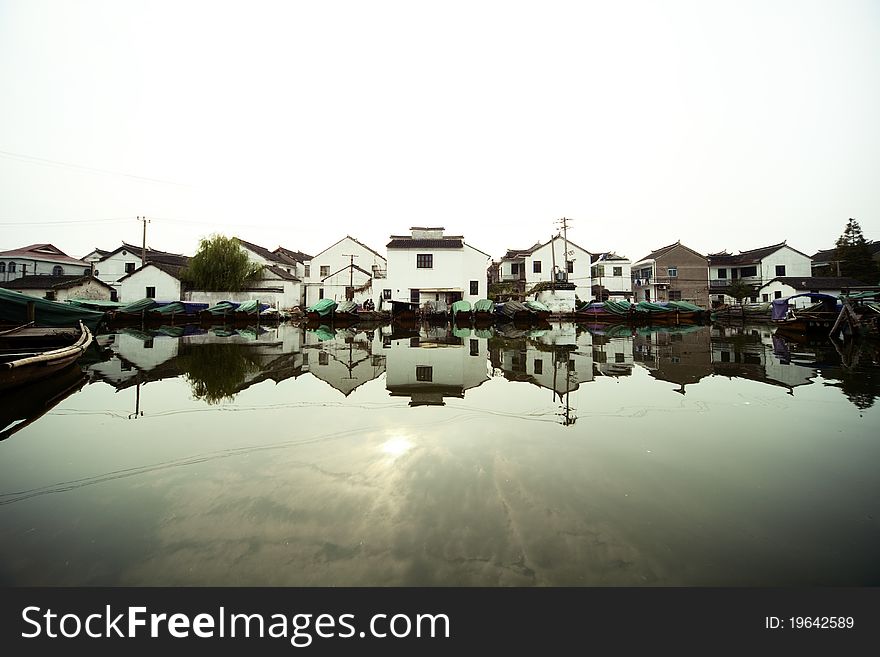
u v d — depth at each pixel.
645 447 3.65
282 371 8.18
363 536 2.28
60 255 39.06
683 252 41.09
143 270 29.61
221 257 30.94
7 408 5.24
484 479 2.99
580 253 38.31
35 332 9.84
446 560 2.08
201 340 15.47
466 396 5.82
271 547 2.20
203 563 2.09
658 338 15.91
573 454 3.47
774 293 35.59
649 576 1.96
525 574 1.98
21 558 2.13
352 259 37.97
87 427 4.39
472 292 33.44
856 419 4.54
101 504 2.67
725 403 5.30
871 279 36.59
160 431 4.23
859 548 2.15
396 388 6.43
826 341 14.12
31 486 2.93
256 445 3.78
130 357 10.32
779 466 3.20
